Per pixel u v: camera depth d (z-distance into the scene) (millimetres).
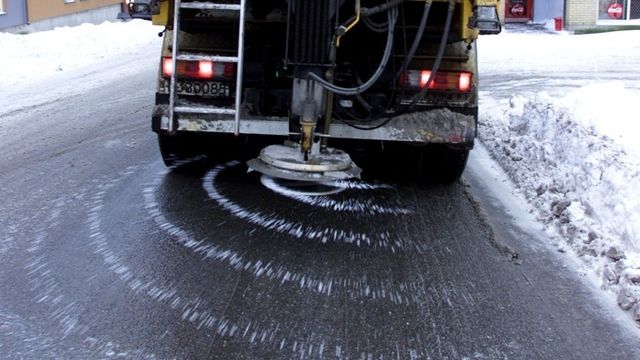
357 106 5738
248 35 5742
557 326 3992
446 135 5684
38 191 6062
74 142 7789
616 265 4551
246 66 5730
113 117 9109
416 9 5559
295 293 4277
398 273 4605
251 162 5391
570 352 3734
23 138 8031
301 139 5188
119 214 5492
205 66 5684
